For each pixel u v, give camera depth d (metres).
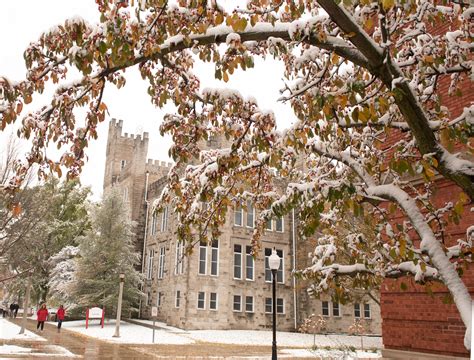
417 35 5.87
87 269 36.16
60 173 5.43
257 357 18.50
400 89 4.36
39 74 4.91
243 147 6.14
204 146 32.16
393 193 5.03
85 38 4.64
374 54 4.55
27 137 5.04
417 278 5.12
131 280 37.31
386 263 5.82
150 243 44.72
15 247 17.56
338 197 5.02
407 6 4.78
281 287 37.66
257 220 7.64
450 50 5.40
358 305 39.91
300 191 5.39
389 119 5.72
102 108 5.61
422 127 4.66
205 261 35.25
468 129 4.75
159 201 6.93
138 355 18.30
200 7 4.61
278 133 5.71
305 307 37.75
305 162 7.71
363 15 4.84
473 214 7.61
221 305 34.72
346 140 6.28
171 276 37.00
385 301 9.07
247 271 36.88
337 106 5.45
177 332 31.11
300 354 20.00
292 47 6.32
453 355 7.55
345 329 38.50
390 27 5.39
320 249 7.04
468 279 7.34
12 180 5.27
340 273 6.04
